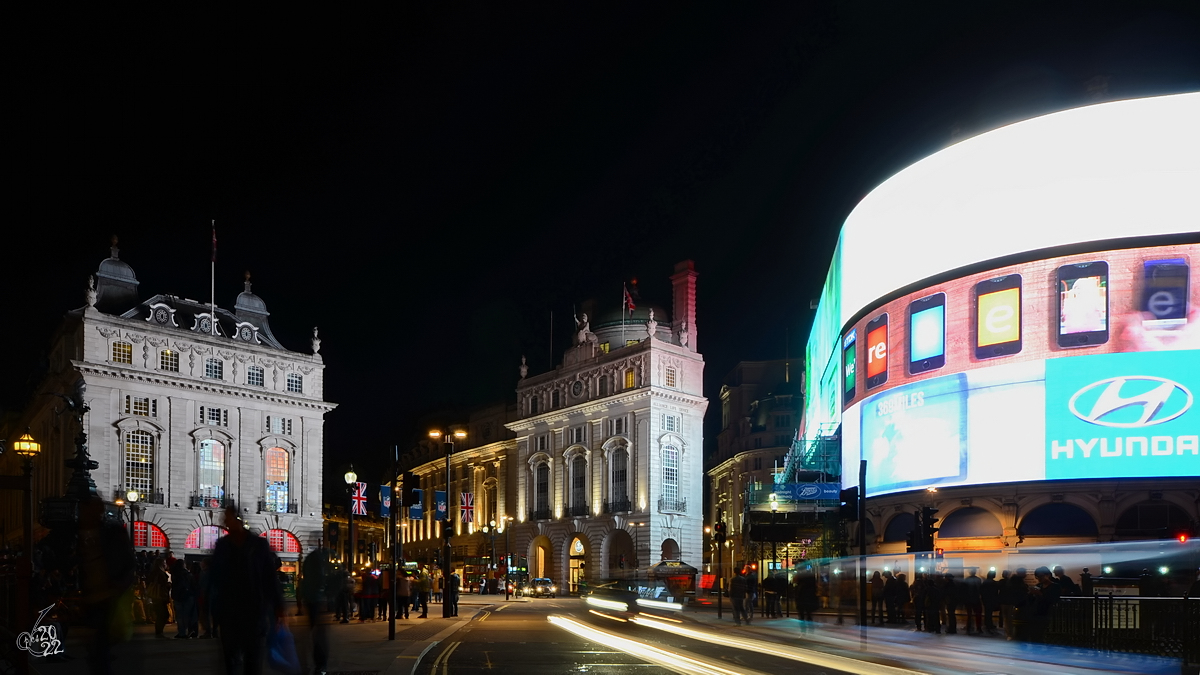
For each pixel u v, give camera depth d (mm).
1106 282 53594
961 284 59281
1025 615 24734
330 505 128625
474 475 121812
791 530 59000
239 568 10883
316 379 98250
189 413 87062
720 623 37594
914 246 63031
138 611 30125
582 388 98875
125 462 82375
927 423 59969
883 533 63031
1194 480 50375
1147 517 51594
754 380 131375
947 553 43219
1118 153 54344
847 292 72125
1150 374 51812
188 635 24562
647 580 60938
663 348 91938
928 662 19656
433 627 30656
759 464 118500
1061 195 55562
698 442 94188
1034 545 53938
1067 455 53406
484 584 91688
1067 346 54219
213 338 90000
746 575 37594
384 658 18859
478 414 123688
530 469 105188
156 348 85938
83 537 11117
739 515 121250
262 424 92688
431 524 131750
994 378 56688
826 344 85125
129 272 90750
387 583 36438
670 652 22141
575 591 96312
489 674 17141
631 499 90500
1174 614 19672
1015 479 55000
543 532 101188
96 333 82062
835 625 34938
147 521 82000
